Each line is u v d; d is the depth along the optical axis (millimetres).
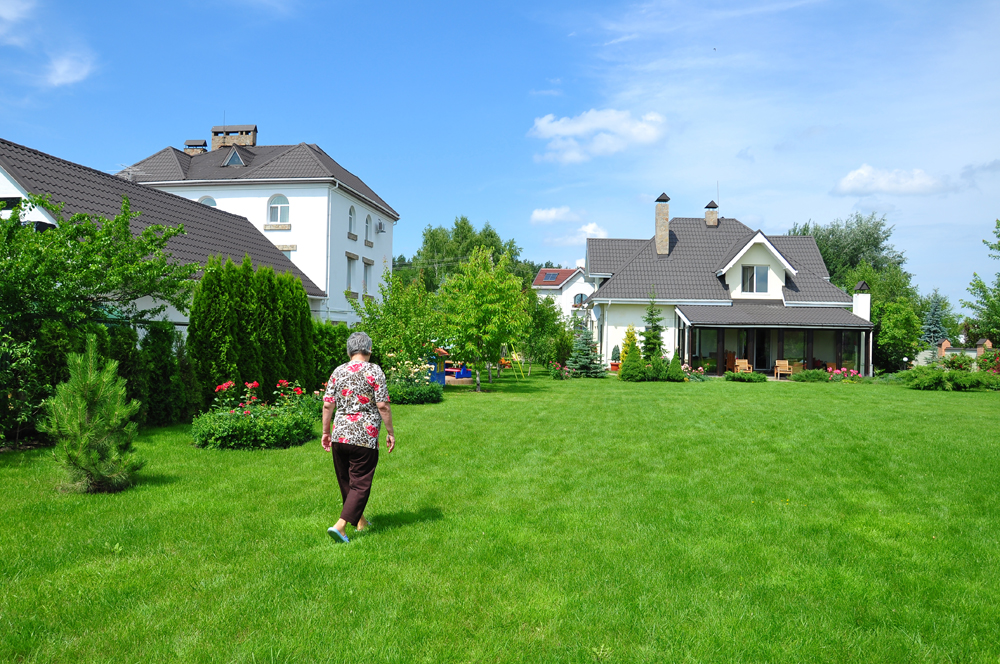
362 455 4961
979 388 21734
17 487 6277
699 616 3678
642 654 3221
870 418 13141
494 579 4148
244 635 3352
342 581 4059
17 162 14141
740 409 14617
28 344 7957
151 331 10320
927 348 35719
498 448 9086
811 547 4906
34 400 8117
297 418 9461
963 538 5199
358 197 29688
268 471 7281
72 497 5965
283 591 3895
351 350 5125
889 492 6770
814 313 29281
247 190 26875
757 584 4164
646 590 4023
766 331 31062
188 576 4109
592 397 17375
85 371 6227
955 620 3695
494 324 19469
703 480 7203
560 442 9664
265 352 12203
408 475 7301
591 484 6918
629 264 32406
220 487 6473
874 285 41000
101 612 3561
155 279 10016
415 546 4766
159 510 5602
